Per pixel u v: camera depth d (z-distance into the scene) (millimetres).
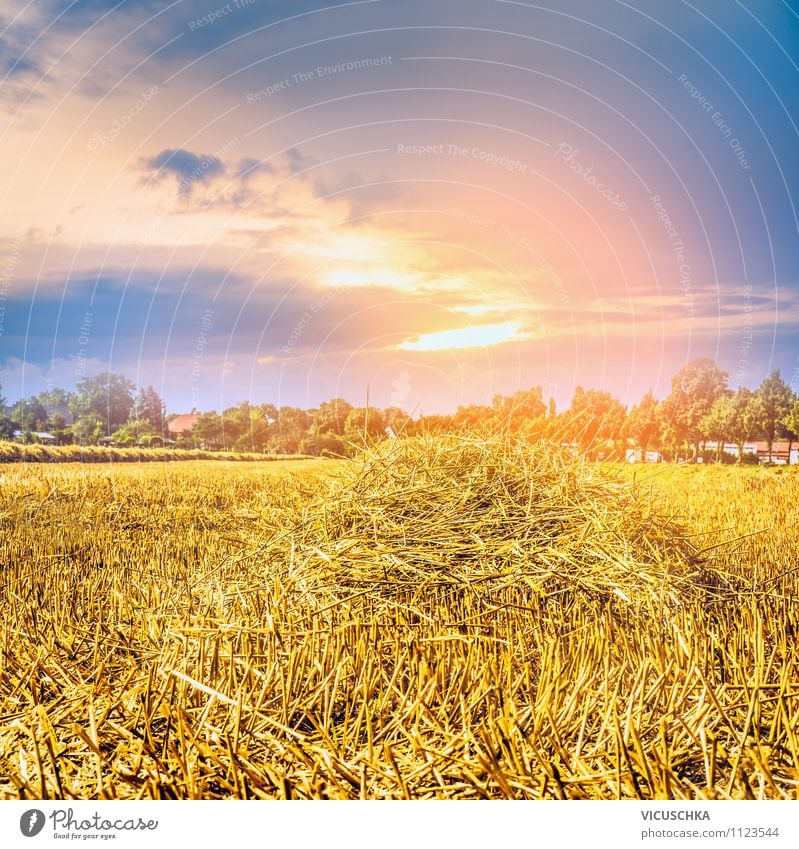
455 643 3463
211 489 11820
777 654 3525
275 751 2789
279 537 4883
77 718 3121
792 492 10969
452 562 4332
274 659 3326
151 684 3186
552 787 2592
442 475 5285
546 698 2863
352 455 6070
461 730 2877
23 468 15742
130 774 2697
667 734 2818
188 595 4492
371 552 4363
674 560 4824
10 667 3604
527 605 3941
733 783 2615
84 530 8141
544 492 5129
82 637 4070
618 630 3609
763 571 5156
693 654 3299
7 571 5969
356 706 3133
